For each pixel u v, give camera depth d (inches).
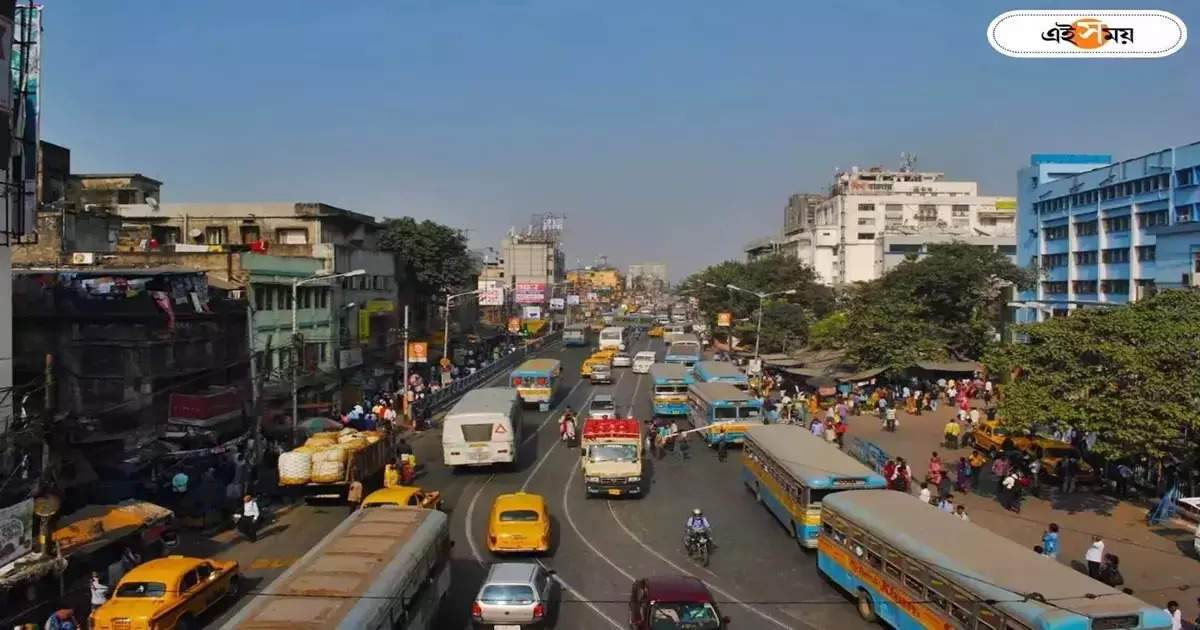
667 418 2102.6
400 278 2829.7
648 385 2800.2
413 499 1089.4
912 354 2165.4
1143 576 942.4
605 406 1958.7
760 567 1000.2
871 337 2237.9
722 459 1642.5
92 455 1213.1
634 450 1312.7
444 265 2945.4
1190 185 2100.1
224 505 1175.0
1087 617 577.3
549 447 1748.3
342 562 677.9
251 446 1417.3
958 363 2242.9
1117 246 2412.6
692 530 1034.7
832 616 844.0
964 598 664.4
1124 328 1137.4
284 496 1301.7
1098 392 1136.2
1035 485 1305.4
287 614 571.5
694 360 2861.7
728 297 3969.0
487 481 1440.7
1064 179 2701.8
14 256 1720.0
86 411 1201.4
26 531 823.7
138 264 1692.9
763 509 1272.1
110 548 949.8
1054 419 1138.7
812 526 1024.2
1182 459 1173.1
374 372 2363.4
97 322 1264.8
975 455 1398.9
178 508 1157.1
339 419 1798.7
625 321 6156.5
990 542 738.2
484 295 3676.2
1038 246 2876.5
